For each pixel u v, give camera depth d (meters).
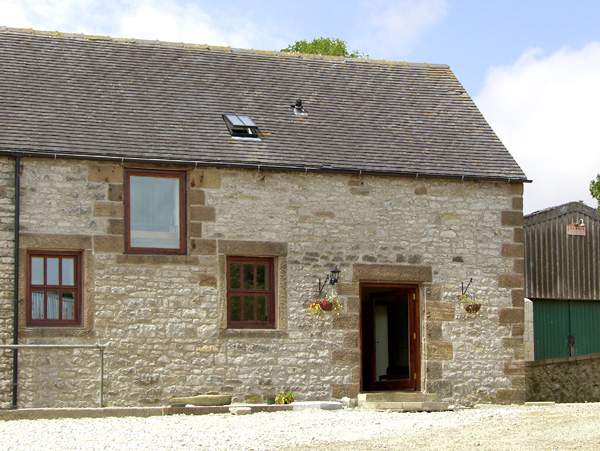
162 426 12.76
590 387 19.36
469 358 17.22
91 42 18.38
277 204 16.58
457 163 17.75
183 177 16.25
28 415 13.64
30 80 16.92
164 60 18.52
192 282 15.98
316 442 11.27
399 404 15.35
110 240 15.64
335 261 16.73
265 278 16.59
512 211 17.80
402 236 17.12
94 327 15.38
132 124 16.59
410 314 17.36
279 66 19.34
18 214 15.16
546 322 20.78
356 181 17.03
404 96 19.45
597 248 21.34
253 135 17.14
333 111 18.45
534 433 11.82
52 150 15.42
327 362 16.50
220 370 15.91
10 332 14.92
